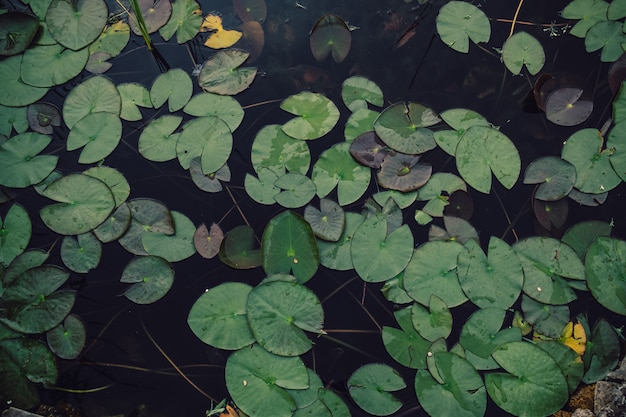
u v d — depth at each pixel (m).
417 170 2.17
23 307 1.99
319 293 2.08
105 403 1.95
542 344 1.85
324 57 2.61
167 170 2.40
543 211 2.14
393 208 2.10
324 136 2.41
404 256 1.98
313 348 1.97
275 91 2.55
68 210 2.12
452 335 1.97
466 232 2.06
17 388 1.90
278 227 2.02
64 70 2.51
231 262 2.01
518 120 2.42
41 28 2.61
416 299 1.91
